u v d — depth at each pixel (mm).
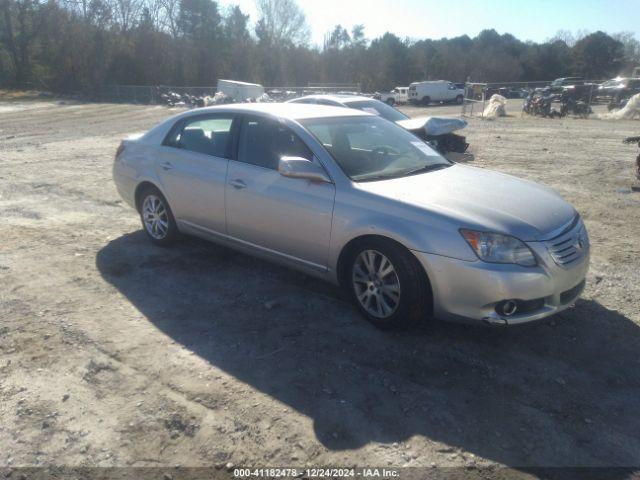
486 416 3035
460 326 4055
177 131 5508
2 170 10391
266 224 4574
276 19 65188
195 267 5262
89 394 3229
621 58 79500
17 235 6246
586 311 4297
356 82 70938
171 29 61469
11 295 4598
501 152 13242
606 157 12219
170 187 5406
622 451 2768
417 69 75062
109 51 54250
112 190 8578
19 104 39344
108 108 35844
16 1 52219
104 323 4102
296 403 3145
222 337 3906
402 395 3223
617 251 5695
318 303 4457
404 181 4184
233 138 4910
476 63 78938
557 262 3586
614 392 3262
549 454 2748
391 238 3736
